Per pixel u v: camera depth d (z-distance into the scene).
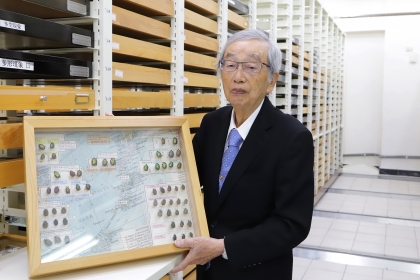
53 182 1.23
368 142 9.90
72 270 1.18
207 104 2.72
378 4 9.16
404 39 8.92
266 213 1.58
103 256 1.22
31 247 1.12
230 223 1.62
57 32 1.46
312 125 6.29
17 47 1.68
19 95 1.33
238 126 1.65
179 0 2.25
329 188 7.60
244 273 1.61
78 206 1.25
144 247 1.30
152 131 1.48
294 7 5.23
